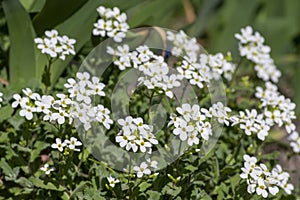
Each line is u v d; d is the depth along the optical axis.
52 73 0.52
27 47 0.52
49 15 0.52
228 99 0.55
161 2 0.58
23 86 0.51
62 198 0.47
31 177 0.47
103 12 0.52
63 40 0.49
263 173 0.45
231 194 0.49
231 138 0.52
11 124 0.50
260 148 0.52
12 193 0.49
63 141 0.48
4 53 0.55
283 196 0.50
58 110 0.46
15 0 0.50
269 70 0.57
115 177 0.47
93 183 0.47
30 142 0.49
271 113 0.50
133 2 0.53
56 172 0.47
